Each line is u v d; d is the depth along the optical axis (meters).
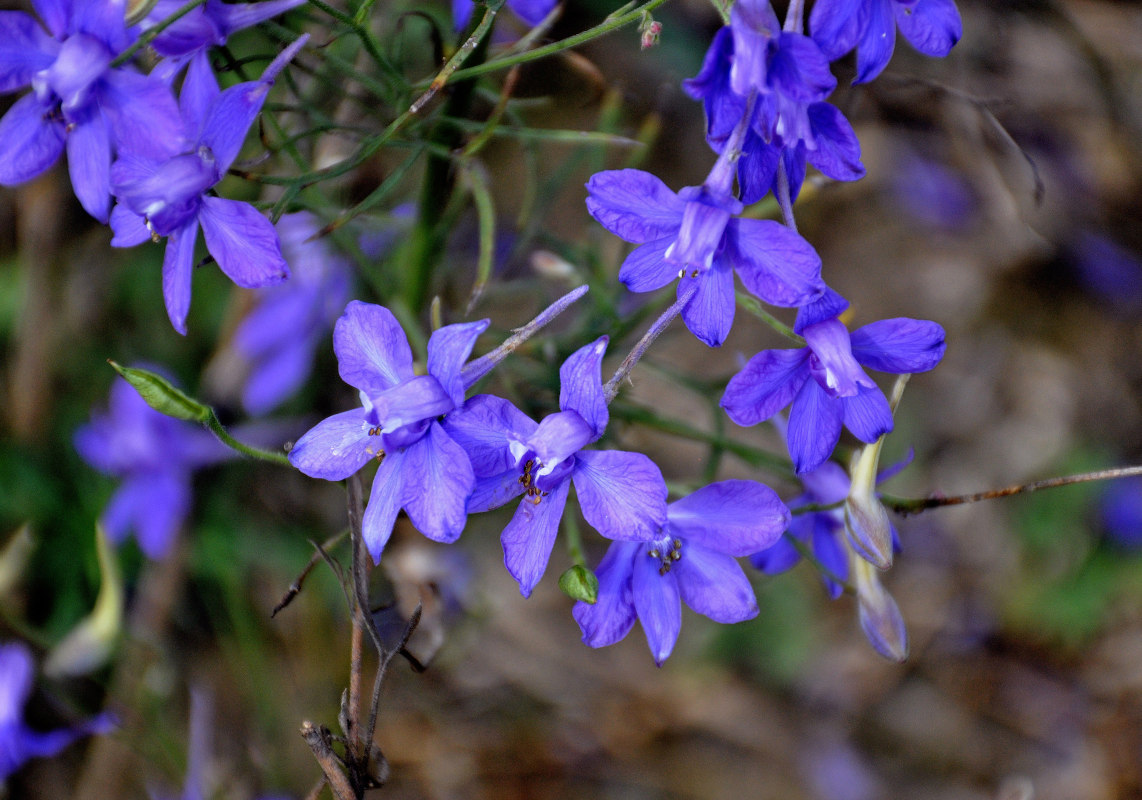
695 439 0.32
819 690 0.57
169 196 0.26
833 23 0.26
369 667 0.46
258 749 0.41
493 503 0.26
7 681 0.35
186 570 0.42
